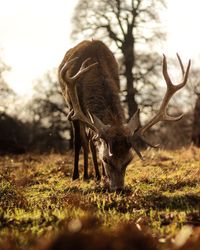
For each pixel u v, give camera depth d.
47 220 8.74
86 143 15.19
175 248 6.82
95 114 13.48
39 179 15.30
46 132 56.53
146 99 46.88
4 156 26.98
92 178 15.21
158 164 17.61
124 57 47.62
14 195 11.24
